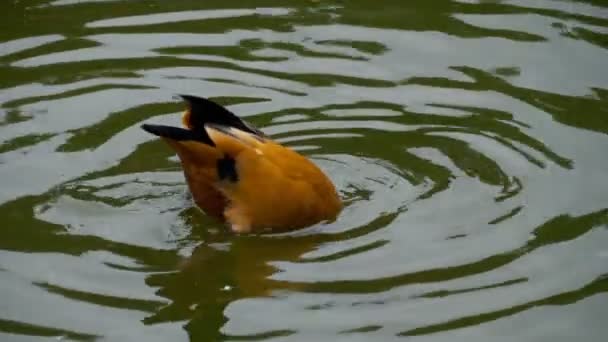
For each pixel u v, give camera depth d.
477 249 13.52
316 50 18.23
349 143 15.92
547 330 12.08
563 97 17.05
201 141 13.19
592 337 11.98
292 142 15.86
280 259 13.38
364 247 13.59
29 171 14.95
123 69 17.56
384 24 19.19
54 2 19.83
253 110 16.53
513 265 13.20
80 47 18.19
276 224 13.78
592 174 15.13
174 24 19.02
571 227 13.95
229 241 13.75
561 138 16.03
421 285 12.81
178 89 17.02
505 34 18.86
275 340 11.88
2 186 14.59
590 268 13.14
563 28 19.05
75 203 14.37
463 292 12.69
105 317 12.22
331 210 14.09
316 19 19.31
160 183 14.91
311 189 13.77
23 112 16.31
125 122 16.19
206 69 17.59
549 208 14.37
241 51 18.16
